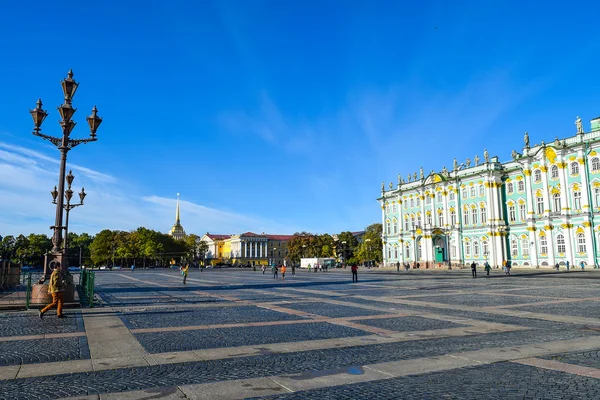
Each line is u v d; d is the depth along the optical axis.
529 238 74.31
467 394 7.45
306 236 148.50
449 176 89.19
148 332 13.84
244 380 8.38
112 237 147.62
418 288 32.84
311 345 11.71
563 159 69.19
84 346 11.65
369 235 130.62
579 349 10.78
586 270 61.78
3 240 154.88
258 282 45.75
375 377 8.55
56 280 17.28
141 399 7.27
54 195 35.50
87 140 22.92
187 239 194.25
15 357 10.37
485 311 18.45
